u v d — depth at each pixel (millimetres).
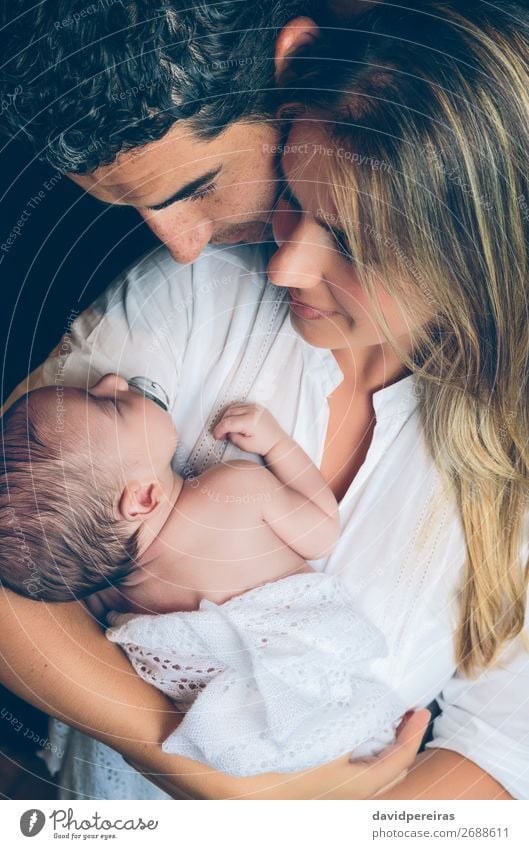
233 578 905
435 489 926
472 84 736
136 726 850
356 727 852
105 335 939
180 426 952
